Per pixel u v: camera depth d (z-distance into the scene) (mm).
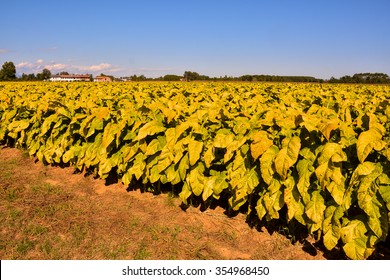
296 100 7000
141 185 5133
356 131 3629
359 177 3002
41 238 3865
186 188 4168
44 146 6152
